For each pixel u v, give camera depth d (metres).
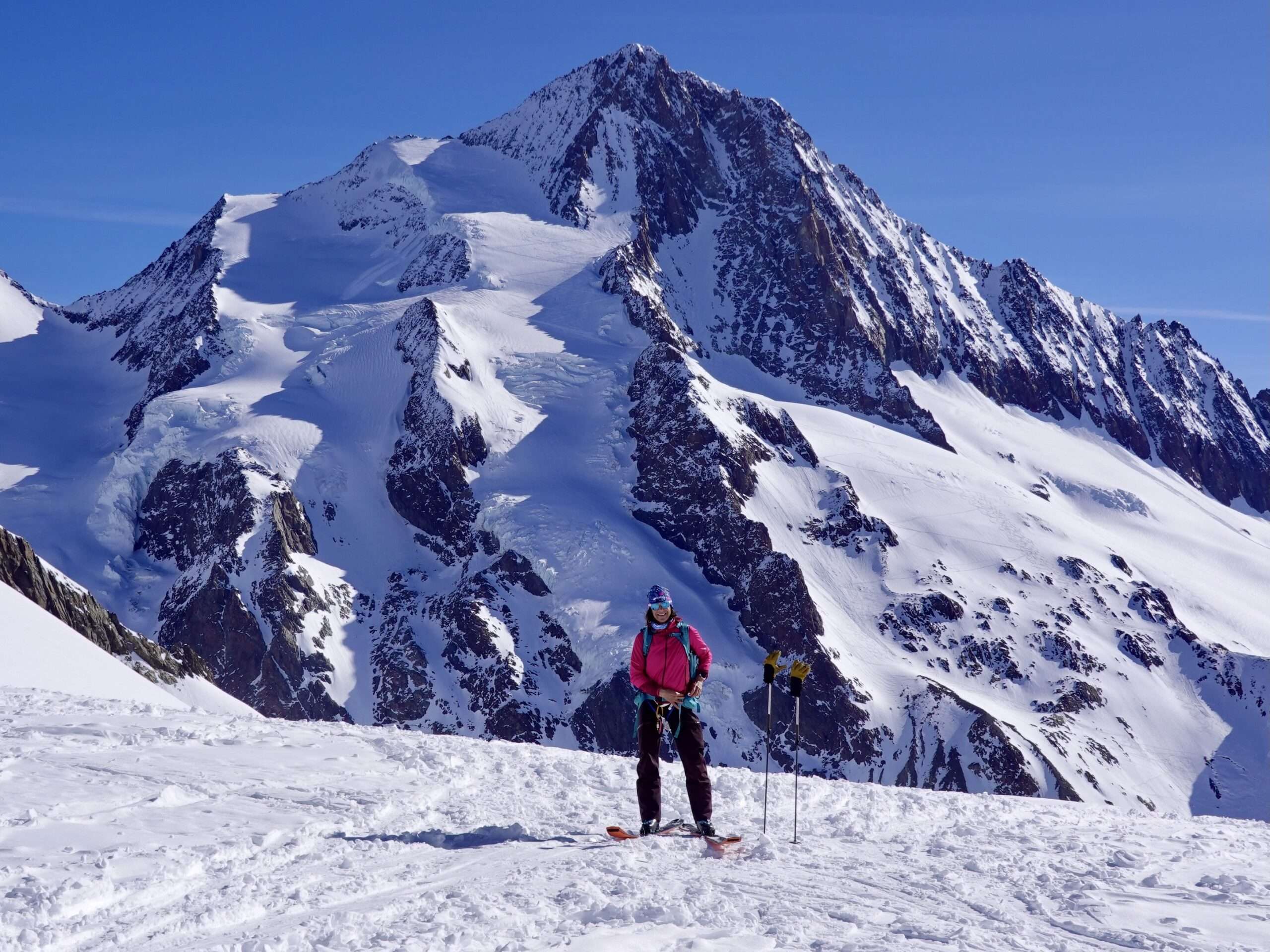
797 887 7.38
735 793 12.34
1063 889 7.50
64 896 6.55
